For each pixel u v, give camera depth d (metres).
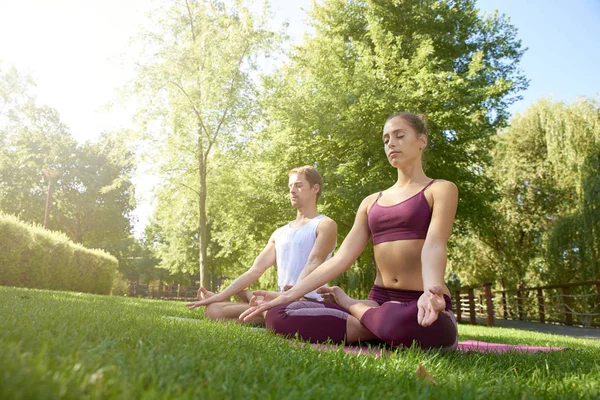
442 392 1.22
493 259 20.75
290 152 15.41
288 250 3.98
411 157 2.84
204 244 14.93
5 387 0.69
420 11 15.34
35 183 36.66
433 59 14.08
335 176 13.95
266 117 15.43
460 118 13.40
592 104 15.62
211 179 16.70
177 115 14.73
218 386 1.00
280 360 1.50
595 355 2.92
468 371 1.77
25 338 1.24
